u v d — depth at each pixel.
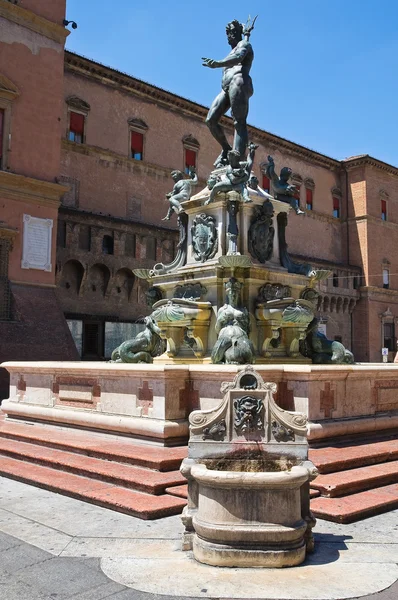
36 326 26.55
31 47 29.36
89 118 39.06
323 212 56.00
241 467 5.30
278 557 4.74
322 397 8.47
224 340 9.85
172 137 44.25
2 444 9.82
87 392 9.98
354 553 5.11
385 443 8.77
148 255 39.25
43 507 6.71
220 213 11.64
